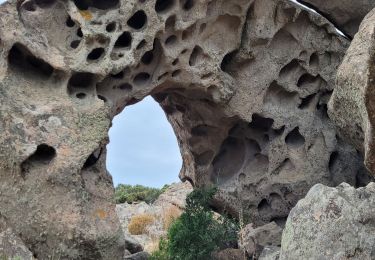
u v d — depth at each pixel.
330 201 9.95
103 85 12.68
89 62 12.20
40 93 11.75
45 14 12.35
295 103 15.22
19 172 10.93
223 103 14.35
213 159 15.80
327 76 15.18
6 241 10.71
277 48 14.85
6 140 10.99
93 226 10.98
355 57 11.67
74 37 12.42
